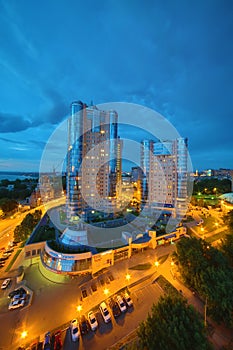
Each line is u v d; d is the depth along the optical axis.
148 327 18.69
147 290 31.34
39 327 24.47
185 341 16.67
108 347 21.53
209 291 23.72
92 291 30.80
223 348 20.94
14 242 49.28
